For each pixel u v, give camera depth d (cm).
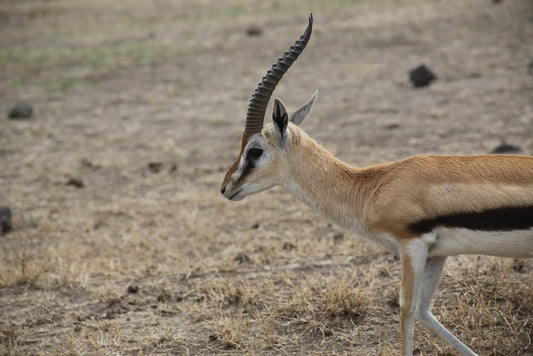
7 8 6384
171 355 1257
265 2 5862
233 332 1285
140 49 4588
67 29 5419
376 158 2402
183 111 3312
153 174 2522
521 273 1373
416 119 2827
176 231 1944
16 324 1431
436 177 1051
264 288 1462
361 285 1420
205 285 1524
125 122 3206
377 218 1088
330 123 2923
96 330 1387
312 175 1174
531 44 3759
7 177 2569
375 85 3425
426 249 1049
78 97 3681
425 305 1095
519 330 1184
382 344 1206
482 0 5044
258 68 3925
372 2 5475
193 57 4316
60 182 2494
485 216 1000
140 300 1505
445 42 4056
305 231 1834
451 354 1149
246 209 2078
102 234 1959
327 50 4212
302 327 1302
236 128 3002
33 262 1727
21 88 3894
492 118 2692
